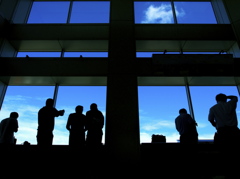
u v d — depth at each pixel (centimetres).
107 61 681
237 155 293
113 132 565
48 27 746
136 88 630
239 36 705
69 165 378
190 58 662
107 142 552
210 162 385
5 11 719
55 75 661
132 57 680
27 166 371
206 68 653
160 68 657
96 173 387
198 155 392
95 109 438
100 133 416
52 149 382
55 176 371
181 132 443
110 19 759
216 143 354
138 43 747
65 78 678
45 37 724
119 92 621
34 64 678
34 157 376
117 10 784
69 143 397
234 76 647
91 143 399
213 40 718
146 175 396
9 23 735
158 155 407
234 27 727
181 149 405
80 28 746
